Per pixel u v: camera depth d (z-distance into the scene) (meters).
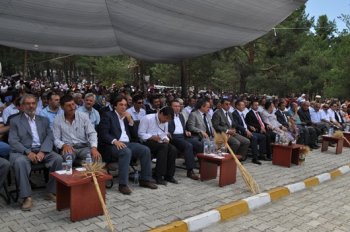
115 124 5.52
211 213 4.44
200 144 6.39
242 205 4.87
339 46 21.19
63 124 5.10
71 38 11.01
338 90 20.19
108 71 34.97
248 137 7.70
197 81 27.20
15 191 4.63
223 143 6.03
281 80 21.67
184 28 8.27
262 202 5.20
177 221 4.19
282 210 5.04
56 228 3.85
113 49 13.19
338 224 4.59
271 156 8.14
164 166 5.69
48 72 54.69
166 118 5.89
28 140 4.79
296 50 22.03
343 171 7.52
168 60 14.69
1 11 8.03
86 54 15.66
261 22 7.72
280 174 6.77
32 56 37.75
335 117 11.89
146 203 4.78
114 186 5.46
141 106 7.87
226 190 5.54
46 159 4.69
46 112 6.04
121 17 7.86
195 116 6.96
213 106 10.56
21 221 4.00
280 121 9.05
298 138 9.48
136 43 10.96
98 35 10.31
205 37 9.07
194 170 6.72
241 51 23.12
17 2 7.27
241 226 4.39
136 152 5.45
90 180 4.10
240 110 8.12
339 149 9.35
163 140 5.77
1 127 4.92
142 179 5.50
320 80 22.50
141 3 6.75
